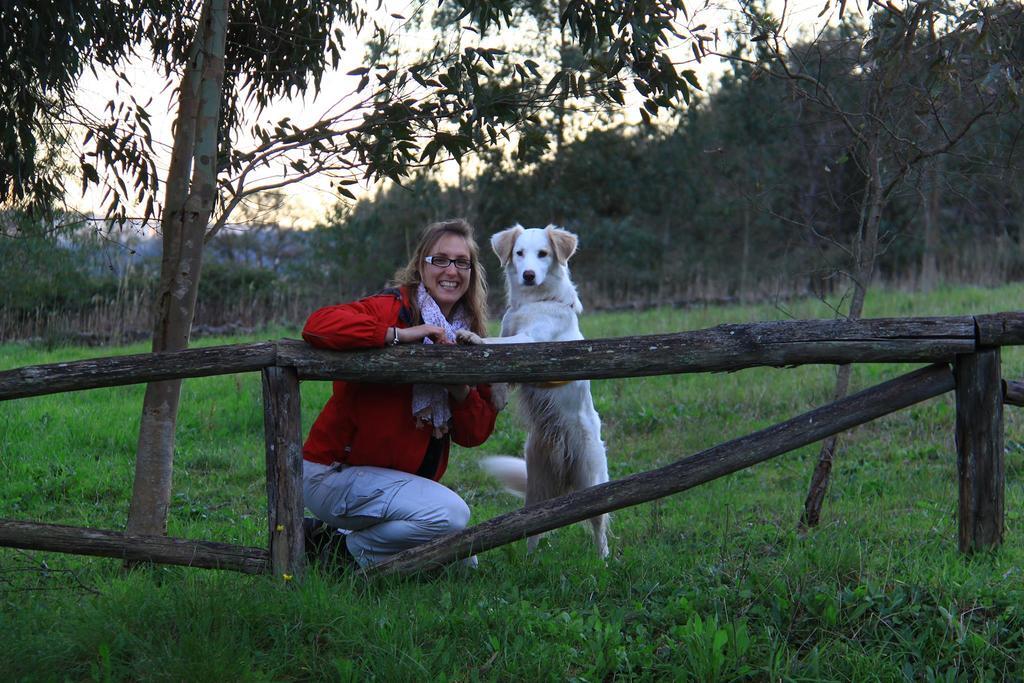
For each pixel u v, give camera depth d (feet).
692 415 26.61
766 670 9.23
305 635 9.81
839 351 10.48
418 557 11.05
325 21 16.43
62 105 15.39
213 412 26.32
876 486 18.24
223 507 18.61
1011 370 27.32
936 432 22.58
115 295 47.73
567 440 15.35
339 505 11.55
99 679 9.00
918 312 42.83
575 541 15.01
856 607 10.25
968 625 9.71
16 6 14.10
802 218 20.38
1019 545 12.40
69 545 10.81
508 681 9.25
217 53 13.60
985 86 13.11
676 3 13.30
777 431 10.84
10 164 15.90
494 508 18.34
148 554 10.96
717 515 16.55
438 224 12.00
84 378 10.47
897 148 15.61
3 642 9.34
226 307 54.90
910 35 13.62
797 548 12.50
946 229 65.26
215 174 13.79
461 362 10.56
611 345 10.54
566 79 13.83
